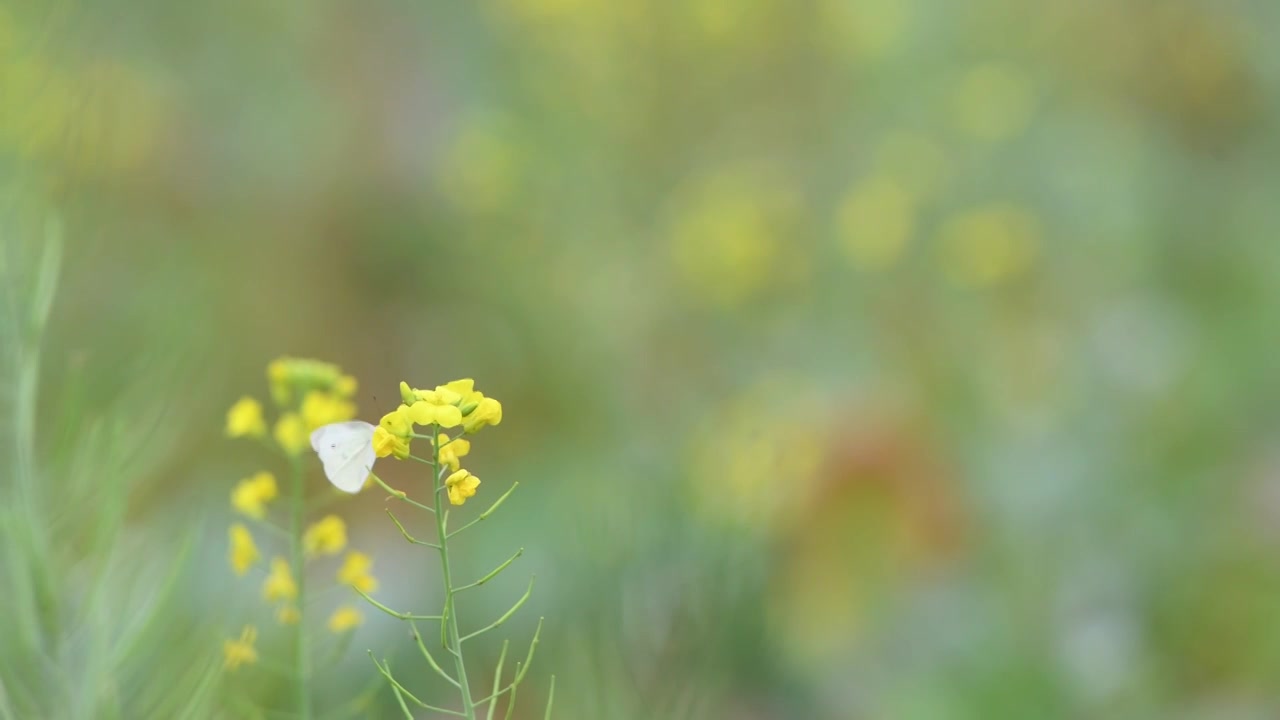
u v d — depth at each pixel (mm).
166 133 4684
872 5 4926
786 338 4375
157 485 2873
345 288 4652
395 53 5340
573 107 4770
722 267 4434
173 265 3590
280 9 5234
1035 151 4961
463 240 4727
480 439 4188
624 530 2215
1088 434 3922
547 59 4914
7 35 2152
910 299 4418
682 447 3510
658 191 4773
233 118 4977
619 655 2146
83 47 2307
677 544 2227
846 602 3402
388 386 4500
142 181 4465
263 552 2957
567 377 4227
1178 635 3398
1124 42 5344
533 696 2535
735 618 2488
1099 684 3217
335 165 4906
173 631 2084
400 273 4719
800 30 4895
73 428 2059
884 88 5016
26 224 2102
